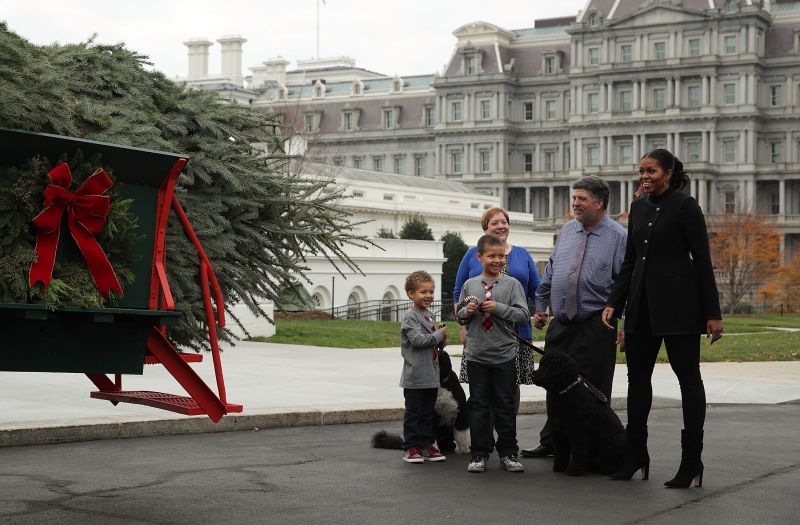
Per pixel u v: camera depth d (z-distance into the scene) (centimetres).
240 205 810
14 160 564
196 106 809
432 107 13812
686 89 11919
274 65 15425
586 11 12506
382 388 1498
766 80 11906
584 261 898
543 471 864
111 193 588
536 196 13200
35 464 884
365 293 4978
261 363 1928
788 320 5722
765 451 995
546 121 13112
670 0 11888
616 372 1917
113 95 781
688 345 792
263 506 715
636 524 671
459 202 8962
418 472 854
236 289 798
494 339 859
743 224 8538
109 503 722
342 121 14250
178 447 988
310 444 1019
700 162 11606
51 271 560
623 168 12069
